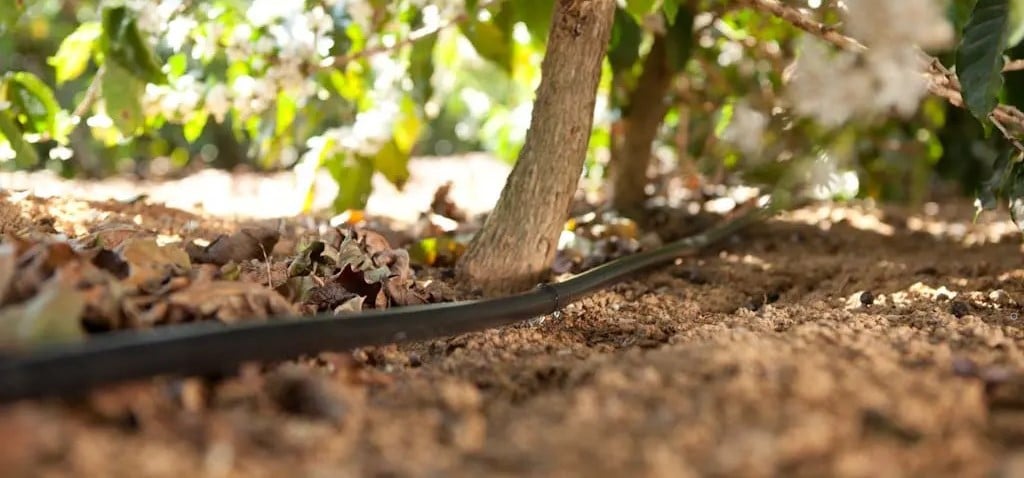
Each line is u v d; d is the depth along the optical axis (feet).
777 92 4.66
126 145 5.94
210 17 4.13
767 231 4.75
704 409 2.42
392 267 3.37
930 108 4.78
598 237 4.32
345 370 2.74
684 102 4.97
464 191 5.97
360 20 4.24
